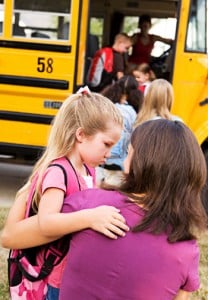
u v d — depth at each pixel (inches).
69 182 83.1
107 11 319.9
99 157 86.7
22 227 82.0
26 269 84.1
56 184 81.7
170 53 262.5
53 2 243.0
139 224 71.7
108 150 87.4
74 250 74.5
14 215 86.7
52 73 244.5
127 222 72.6
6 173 323.9
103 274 71.5
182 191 72.9
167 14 305.4
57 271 82.5
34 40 244.1
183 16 246.5
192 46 248.7
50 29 243.9
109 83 268.8
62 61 243.8
